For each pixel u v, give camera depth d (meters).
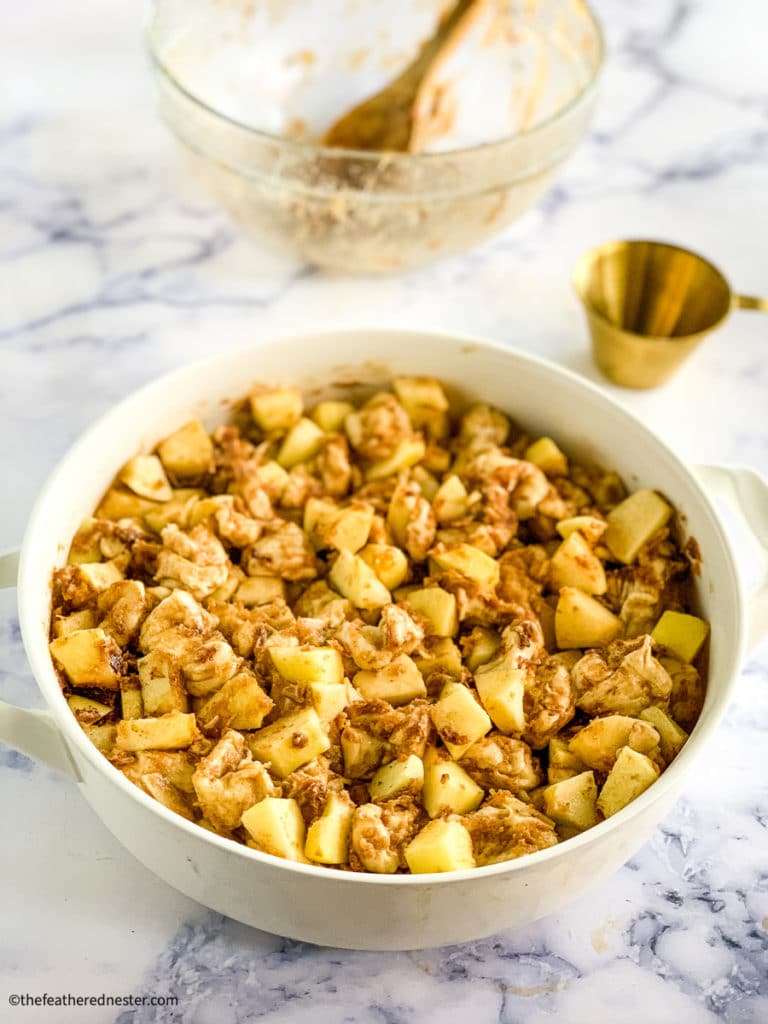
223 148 0.69
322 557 0.59
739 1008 0.51
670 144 0.83
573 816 0.51
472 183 0.69
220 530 0.58
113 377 0.70
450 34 0.74
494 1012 0.51
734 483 0.57
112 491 0.59
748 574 0.62
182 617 0.54
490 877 0.45
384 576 0.57
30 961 0.51
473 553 0.57
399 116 0.75
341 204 0.69
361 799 0.52
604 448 0.60
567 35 0.78
